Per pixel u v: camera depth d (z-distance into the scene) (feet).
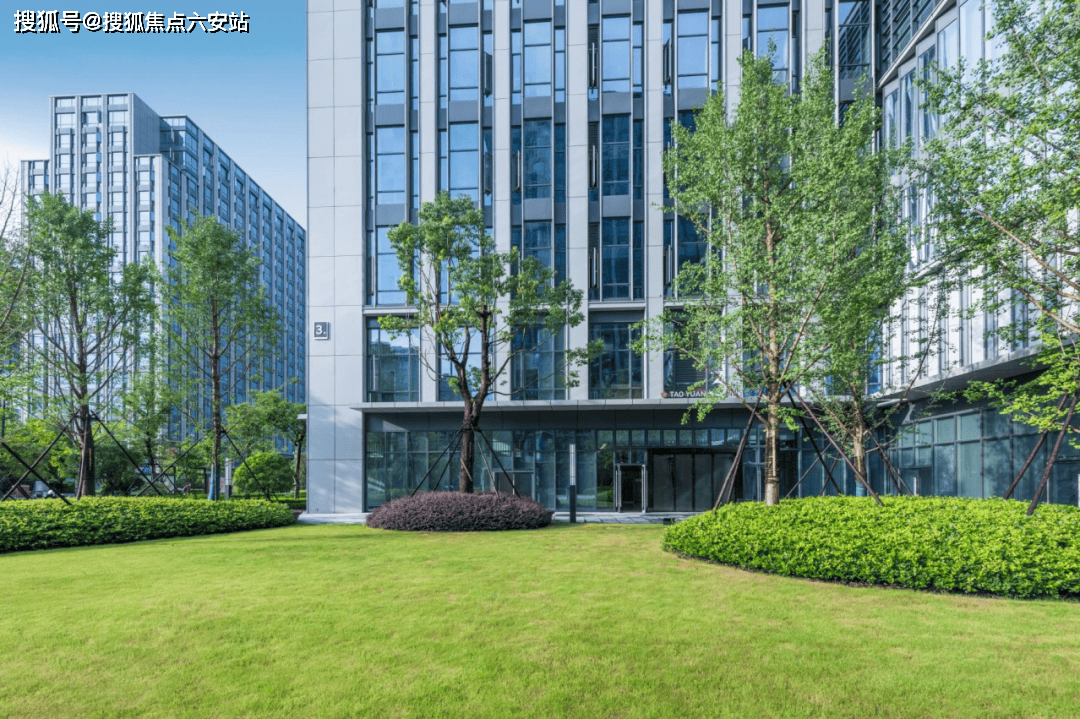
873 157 41.78
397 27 89.66
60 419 69.92
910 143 47.34
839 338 40.40
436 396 85.30
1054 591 27.04
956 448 61.16
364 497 86.43
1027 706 16.71
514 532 54.80
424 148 87.04
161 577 33.06
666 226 83.66
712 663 19.85
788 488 84.94
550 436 86.94
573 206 84.53
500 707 16.90
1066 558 27.04
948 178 35.53
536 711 16.69
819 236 37.45
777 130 42.78
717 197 44.16
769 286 41.50
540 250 85.10
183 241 68.28
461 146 87.45
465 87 88.02
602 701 17.25
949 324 60.13
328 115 88.74
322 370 87.10
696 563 36.55
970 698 17.28
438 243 60.34
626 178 85.10
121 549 44.70
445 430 87.30
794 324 41.14
